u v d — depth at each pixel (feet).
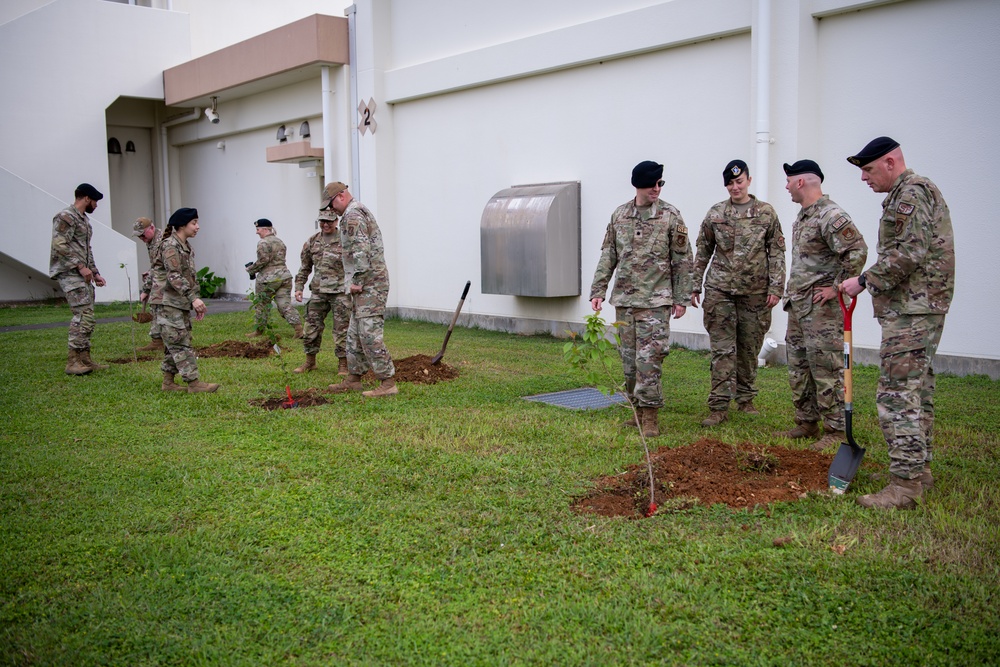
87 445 18.81
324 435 19.42
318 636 10.23
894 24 25.85
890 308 13.87
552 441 18.60
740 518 13.48
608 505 14.32
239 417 21.49
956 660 9.28
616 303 19.86
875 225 26.84
